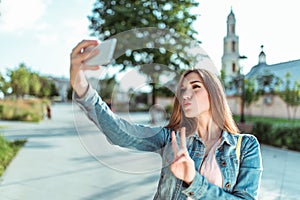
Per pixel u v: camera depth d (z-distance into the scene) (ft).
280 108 37.42
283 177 17.42
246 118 35.55
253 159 3.54
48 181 15.14
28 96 99.45
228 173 3.51
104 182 14.84
